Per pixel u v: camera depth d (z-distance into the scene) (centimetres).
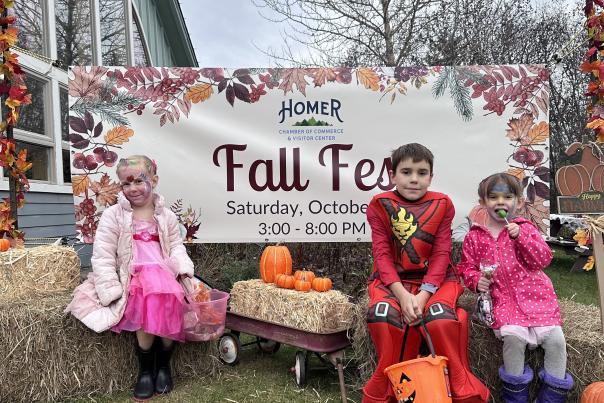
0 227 355
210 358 330
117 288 295
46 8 642
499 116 401
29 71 589
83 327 295
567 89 1246
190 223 402
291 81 401
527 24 1155
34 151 606
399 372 227
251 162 402
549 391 251
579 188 370
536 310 257
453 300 257
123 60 948
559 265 862
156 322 280
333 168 402
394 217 278
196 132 402
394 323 248
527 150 400
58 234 636
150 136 400
